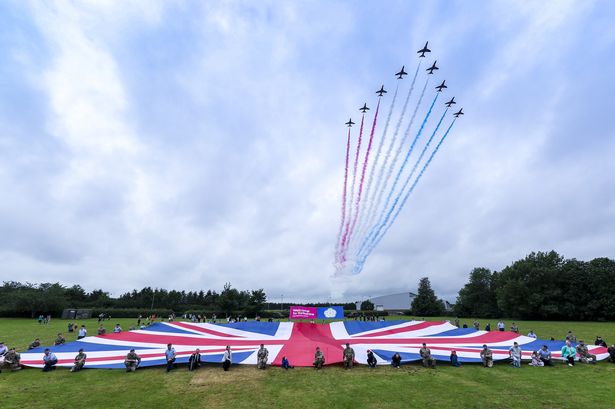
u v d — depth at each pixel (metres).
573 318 67.69
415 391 15.58
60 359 21.02
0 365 19.66
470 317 86.81
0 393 15.51
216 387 16.42
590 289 65.56
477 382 17.03
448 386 16.34
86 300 113.50
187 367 20.31
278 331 30.92
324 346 24.91
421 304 93.75
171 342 25.73
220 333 29.39
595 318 64.94
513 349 20.88
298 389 16.03
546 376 18.16
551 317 70.31
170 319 54.34
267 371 19.44
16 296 71.56
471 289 88.81
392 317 82.38
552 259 71.69
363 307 113.94
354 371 19.41
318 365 20.03
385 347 24.53
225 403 14.17
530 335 30.80
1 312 70.62
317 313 47.41
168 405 13.98
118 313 73.25
